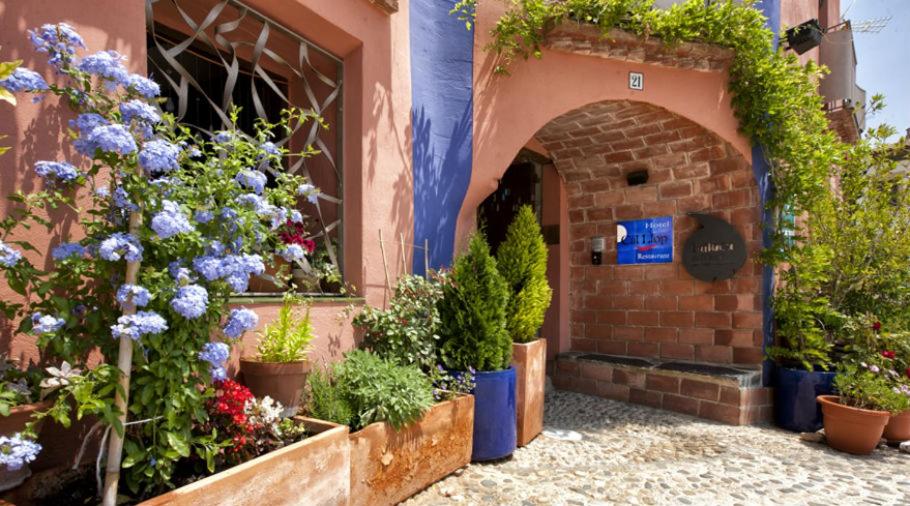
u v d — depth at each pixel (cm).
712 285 616
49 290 185
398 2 391
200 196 207
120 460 188
